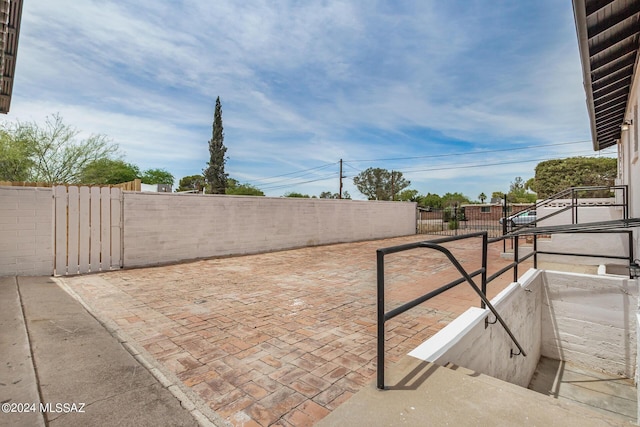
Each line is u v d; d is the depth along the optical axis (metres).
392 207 14.89
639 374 3.08
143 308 4.02
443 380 1.99
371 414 1.66
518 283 4.30
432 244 2.25
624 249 6.78
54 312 3.56
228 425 1.76
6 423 1.58
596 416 1.67
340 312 3.96
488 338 3.09
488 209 23.45
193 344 2.93
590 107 5.77
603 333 4.82
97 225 6.34
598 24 3.31
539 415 1.68
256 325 3.47
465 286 5.21
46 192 5.71
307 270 6.77
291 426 1.77
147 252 7.10
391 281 5.77
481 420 1.63
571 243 7.30
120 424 1.67
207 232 8.26
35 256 5.59
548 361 5.20
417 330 3.35
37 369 2.19
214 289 5.08
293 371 2.43
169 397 2.00
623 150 7.82
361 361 2.62
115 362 2.43
